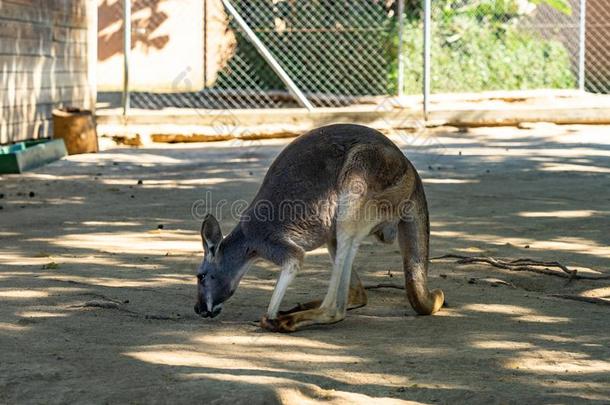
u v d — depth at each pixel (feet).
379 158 23.89
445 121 67.05
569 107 67.31
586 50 79.46
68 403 18.10
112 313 25.09
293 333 23.45
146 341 22.40
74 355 21.02
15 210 43.14
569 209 41.65
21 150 55.31
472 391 18.67
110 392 18.43
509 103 70.95
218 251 23.94
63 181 51.26
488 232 36.86
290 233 23.58
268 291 28.07
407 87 72.64
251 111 67.15
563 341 22.62
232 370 19.90
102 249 34.19
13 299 26.27
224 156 60.18
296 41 73.67
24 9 60.18
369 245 34.73
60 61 65.51
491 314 25.39
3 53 57.67
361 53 72.33
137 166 56.59
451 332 23.54
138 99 75.61
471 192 46.24
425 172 52.49
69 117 61.21
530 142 62.59
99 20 85.61
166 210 42.73
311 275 30.14
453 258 32.09
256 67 75.15
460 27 73.15
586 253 33.12
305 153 23.88
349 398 18.22
